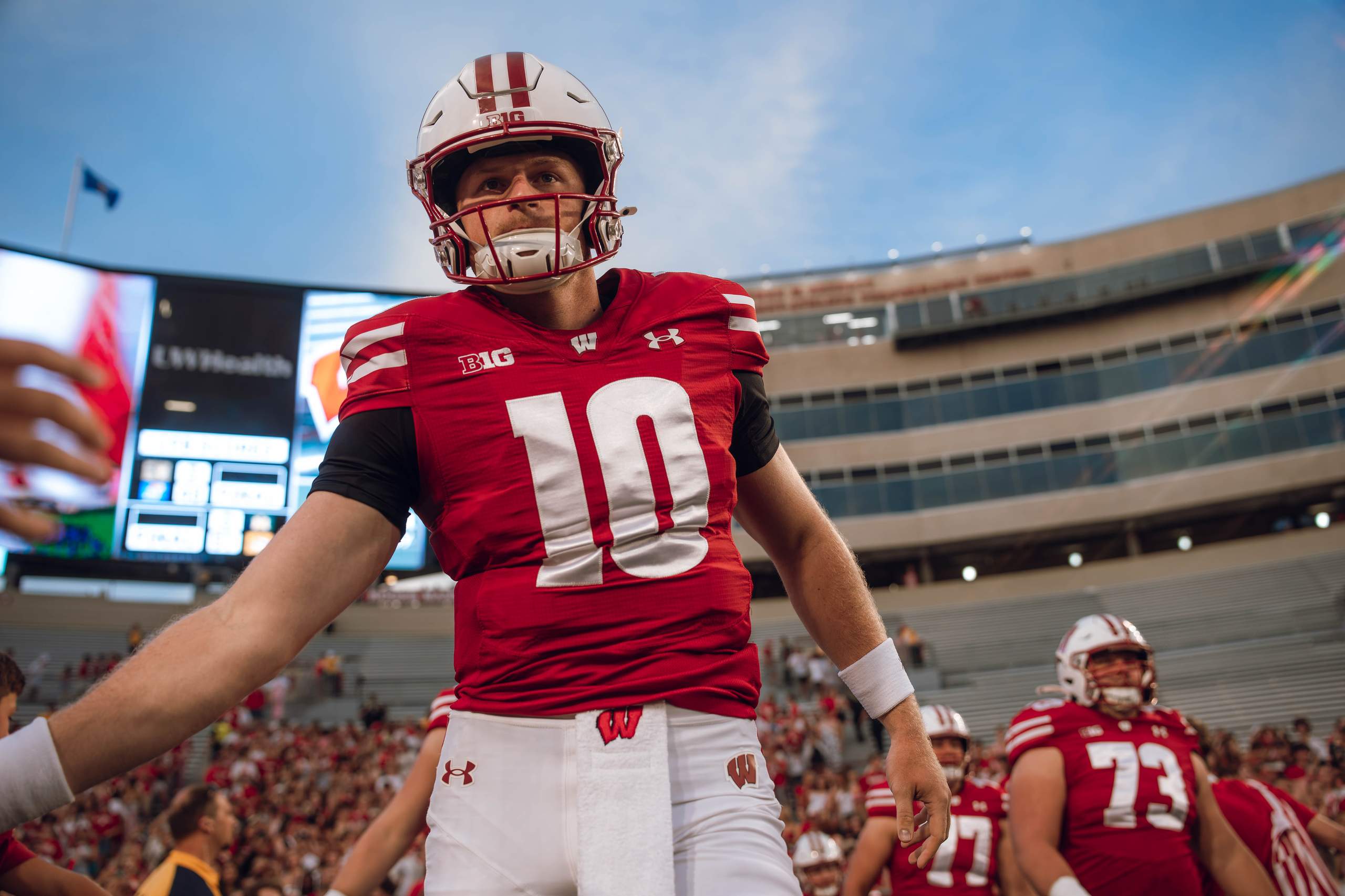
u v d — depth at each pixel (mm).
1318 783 8430
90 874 13703
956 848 4566
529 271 1657
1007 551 37531
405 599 32062
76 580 24875
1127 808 3627
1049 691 3949
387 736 20797
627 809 1445
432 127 1757
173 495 25203
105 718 1230
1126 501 34781
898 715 1876
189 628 1350
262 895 5496
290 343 26750
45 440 977
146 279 26219
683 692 1523
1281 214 35906
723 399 1767
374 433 1596
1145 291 36344
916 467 36781
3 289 24828
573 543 1563
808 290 39344
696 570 1596
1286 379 34312
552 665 1527
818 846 5742
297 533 1508
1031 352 37344
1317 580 29938
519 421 1606
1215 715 24656
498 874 1461
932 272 38875
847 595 1932
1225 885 3746
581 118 1756
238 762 18500
